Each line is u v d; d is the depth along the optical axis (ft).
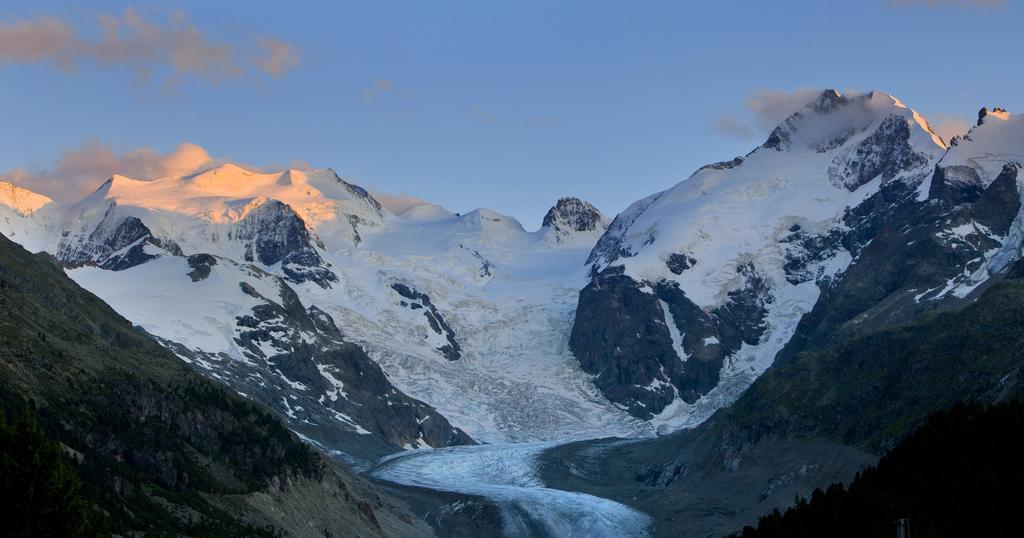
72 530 530.27
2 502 519.19
